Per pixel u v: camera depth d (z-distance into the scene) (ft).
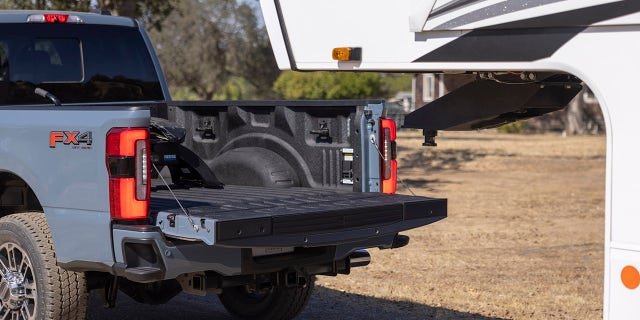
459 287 30.37
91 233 17.47
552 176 75.46
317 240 17.44
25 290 18.98
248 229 16.46
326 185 20.65
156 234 16.76
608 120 14.20
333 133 20.47
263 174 21.24
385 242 19.56
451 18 15.99
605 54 14.24
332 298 27.53
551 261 36.35
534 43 15.08
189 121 23.34
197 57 146.82
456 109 19.48
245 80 162.09
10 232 18.78
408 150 101.09
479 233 43.57
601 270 34.40
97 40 24.43
